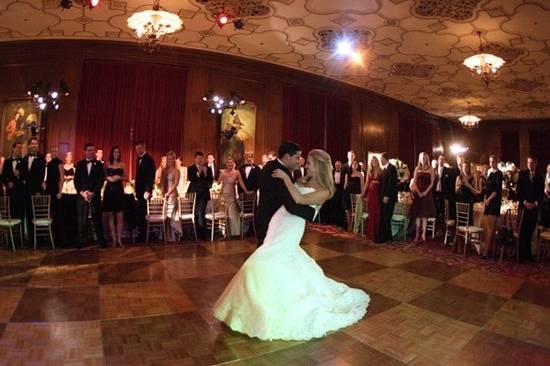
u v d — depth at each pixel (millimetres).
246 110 10617
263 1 6844
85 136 9094
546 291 4707
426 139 15664
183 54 9797
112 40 9070
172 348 2916
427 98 13453
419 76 10992
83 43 9070
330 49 9195
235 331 3217
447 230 7621
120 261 5559
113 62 9367
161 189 7559
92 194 6402
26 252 6012
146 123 9531
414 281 4941
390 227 7645
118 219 6680
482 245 6645
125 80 9430
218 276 4898
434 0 6523
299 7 7008
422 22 7352
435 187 9125
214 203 7887
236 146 10430
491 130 17391
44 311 3578
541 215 7555
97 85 9234
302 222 3320
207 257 5945
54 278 4629
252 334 3090
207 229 8180
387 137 13727
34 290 4164
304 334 3096
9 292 4078
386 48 8875
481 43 8219
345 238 7988
